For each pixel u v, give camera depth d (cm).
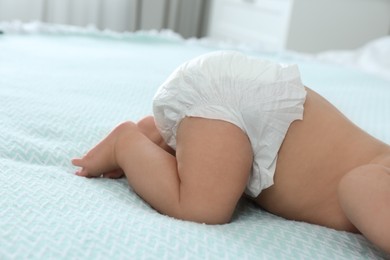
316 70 209
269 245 69
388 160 77
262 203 85
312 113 84
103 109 117
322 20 279
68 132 100
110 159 85
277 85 82
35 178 78
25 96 116
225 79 81
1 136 89
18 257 56
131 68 169
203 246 65
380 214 67
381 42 247
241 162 77
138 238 64
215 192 75
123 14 317
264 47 257
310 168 80
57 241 60
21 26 209
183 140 80
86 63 169
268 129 80
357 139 82
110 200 76
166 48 221
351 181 71
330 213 79
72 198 73
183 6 339
